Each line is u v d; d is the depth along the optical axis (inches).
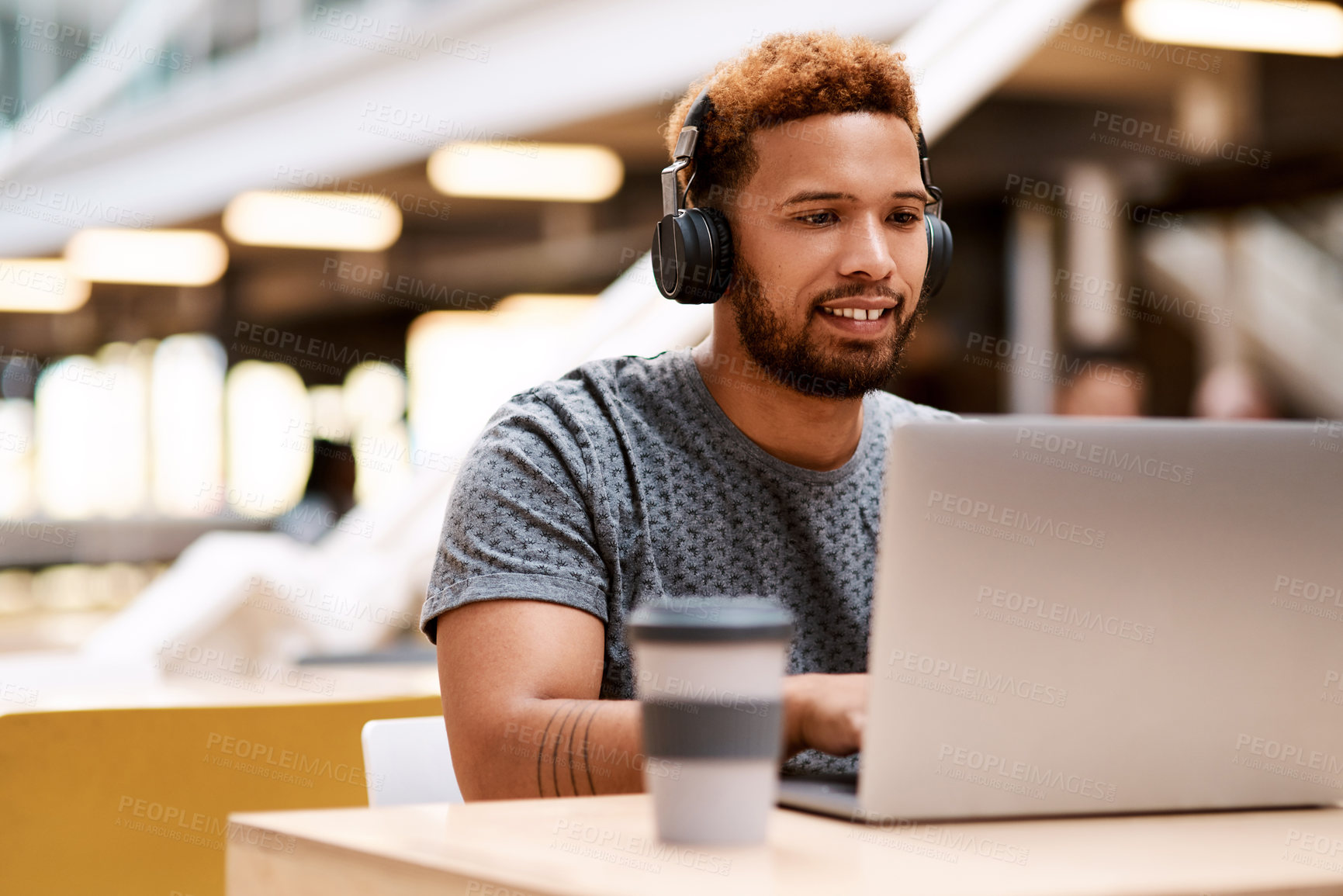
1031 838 27.6
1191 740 29.9
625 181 260.4
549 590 42.2
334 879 26.5
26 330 466.9
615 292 132.2
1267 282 231.9
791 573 47.9
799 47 46.5
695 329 123.8
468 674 40.7
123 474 480.1
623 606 45.4
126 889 55.0
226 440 469.7
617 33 206.2
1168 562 29.1
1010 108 190.2
